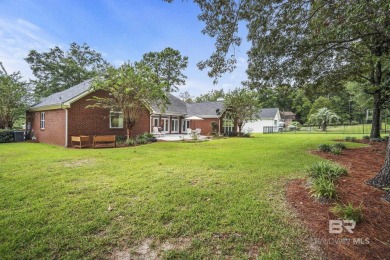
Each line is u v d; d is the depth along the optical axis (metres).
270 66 7.35
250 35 6.12
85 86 14.27
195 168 5.86
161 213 3.10
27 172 5.48
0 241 2.42
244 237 2.50
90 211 3.17
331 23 5.36
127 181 4.64
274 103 50.75
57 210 3.19
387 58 7.80
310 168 4.59
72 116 12.28
